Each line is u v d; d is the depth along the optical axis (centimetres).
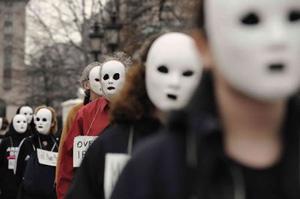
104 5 3166
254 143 214
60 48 4644
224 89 215
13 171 1182
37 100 4647
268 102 210
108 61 664
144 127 430
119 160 425
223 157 208
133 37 2484
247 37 205
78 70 4112
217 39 214
